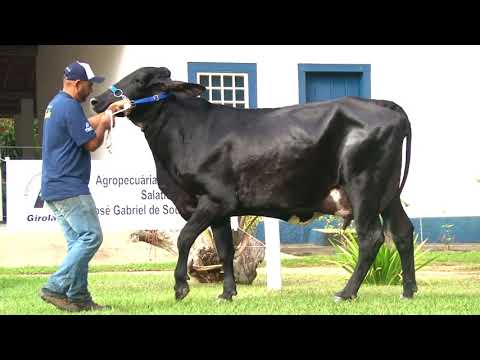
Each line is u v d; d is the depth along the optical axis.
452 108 16.20
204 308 9.28
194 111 9.64
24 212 11.92
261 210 9.62
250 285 11.20
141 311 9.16
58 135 9.06
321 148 9.51
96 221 9.16
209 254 11.30
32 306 9.57
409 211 15.93
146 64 15.33
